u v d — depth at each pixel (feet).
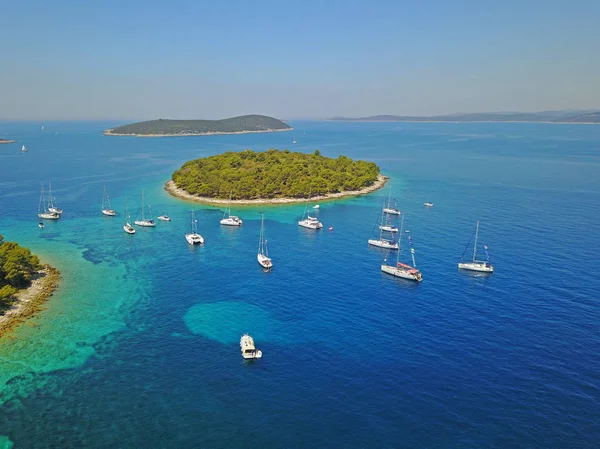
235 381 252.42
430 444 205.16
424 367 263.90
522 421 218.79
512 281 390.01
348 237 539.70
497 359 271.28
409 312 334.85
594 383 247.50
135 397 238.68
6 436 209.77
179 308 345.10
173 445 205.57
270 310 341.00
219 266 437.99
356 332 305.94
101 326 315.17
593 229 548.72
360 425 217.56
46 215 615.98
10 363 268.21
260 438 209.87
